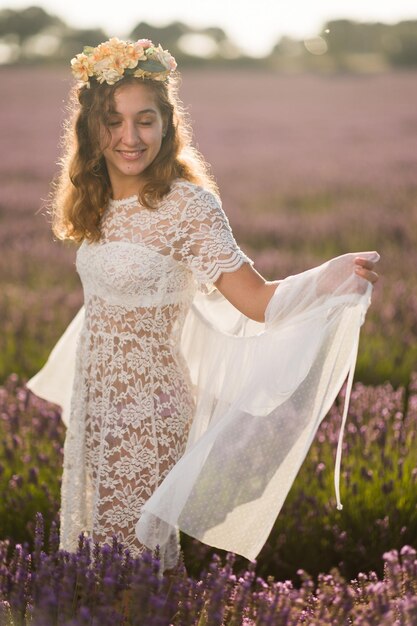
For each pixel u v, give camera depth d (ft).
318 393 8.23
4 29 254.06
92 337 8.86
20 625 6.97
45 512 11.02
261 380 8.33
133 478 8.52
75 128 8.92
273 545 10.85
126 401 8.54
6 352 18.56
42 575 7.10
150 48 8.54
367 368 17.65
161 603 6.48
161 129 8.64
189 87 138.51
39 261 27.27
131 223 8.57
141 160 8.54
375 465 11.87
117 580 7.25
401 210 37.06
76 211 8.84
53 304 21.81
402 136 70.79
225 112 95.50
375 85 144.87
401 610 6.67
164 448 8.60
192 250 8.44
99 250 8.68
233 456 8.19
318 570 10.75
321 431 12.51
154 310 8.53
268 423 8.23
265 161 55.72
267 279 23.95
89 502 9.09
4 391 14.46
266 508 8.35
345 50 211.41
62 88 126.41
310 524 10.92
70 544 9.01
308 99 115.34
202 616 7.08
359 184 45.55
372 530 10.84
